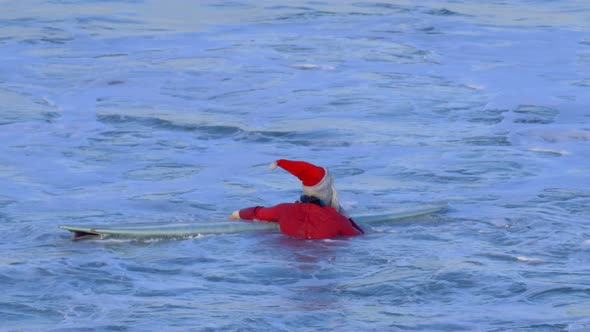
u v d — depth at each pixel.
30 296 30.11
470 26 99.94
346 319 28.31
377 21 102.00
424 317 28.47
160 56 82.62
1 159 51.00
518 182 47.19
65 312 28.70
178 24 99.44
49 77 73.94
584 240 37.12
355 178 48.44
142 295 30.55
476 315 28.62
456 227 39.34
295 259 34.88
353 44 89.56
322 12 106.94
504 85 72.44
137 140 56.19
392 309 29.30
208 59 81.56
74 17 101.50
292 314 28.72
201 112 63.38
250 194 45.31
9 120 60.12
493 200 43.88
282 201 44.25
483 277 32.28
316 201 38.62
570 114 63.09
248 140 56.69
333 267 33.84
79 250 35.59
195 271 33.38
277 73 76.38
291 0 114.69
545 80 74.38
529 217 40.62
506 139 56.53
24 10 104.81
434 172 49.22
